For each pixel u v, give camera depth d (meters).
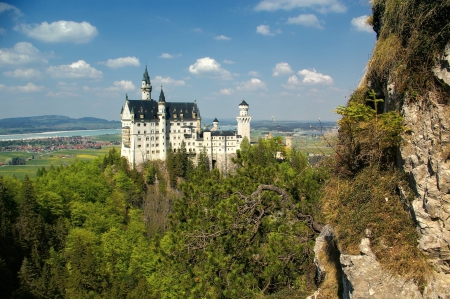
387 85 17.05
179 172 144.62
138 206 128.88
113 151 161.38
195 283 21.08
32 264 62.59
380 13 19.89
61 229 79.75
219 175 27.83
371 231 15.04
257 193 22.77
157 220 108.44
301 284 21.59
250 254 21.70
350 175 18.98
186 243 21.91
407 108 15.20
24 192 81.25
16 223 74.25
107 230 88.75
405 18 15.54
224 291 19.28
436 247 12.95
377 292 13.90
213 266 20.31
